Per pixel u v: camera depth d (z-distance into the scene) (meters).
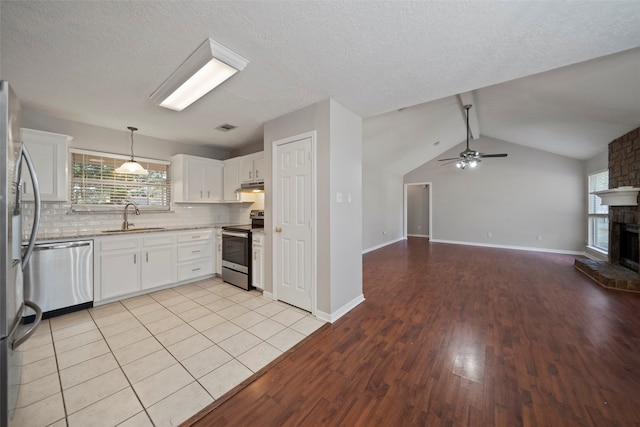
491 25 1.49
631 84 2.61
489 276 4.16
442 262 5.20
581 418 1.36
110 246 2.94
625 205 3.79
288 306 2.86
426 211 9.44
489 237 7.14
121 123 3.21
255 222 3.79
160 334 2.23
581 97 3.14
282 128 2.95
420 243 7.71
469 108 4.64
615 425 1.31
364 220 6.43
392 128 4.93
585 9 1.36
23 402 1.45
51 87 2.26
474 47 1.71
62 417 1.36
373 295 3.30
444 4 1.33
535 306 2.90
